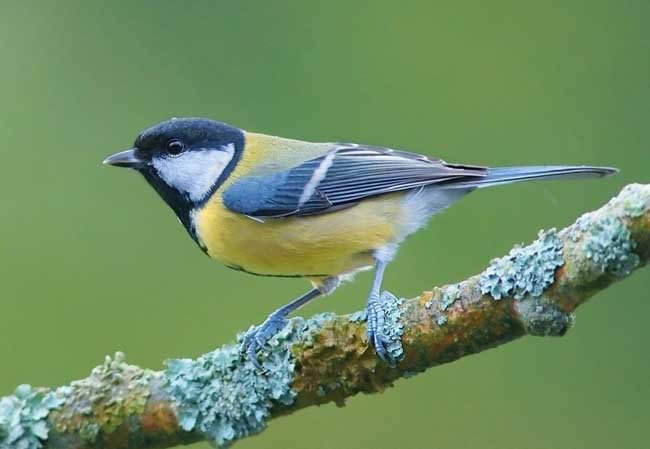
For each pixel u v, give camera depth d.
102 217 12.16
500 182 8.78
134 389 6.98
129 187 12.30
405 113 12.84
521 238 12.06
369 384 6.89
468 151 12.70
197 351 11.62
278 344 7.00
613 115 12.71
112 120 12.65
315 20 13.16
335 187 8.67
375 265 8.82
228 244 8.80
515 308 6.48
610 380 11.45
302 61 13.02
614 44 12.98
